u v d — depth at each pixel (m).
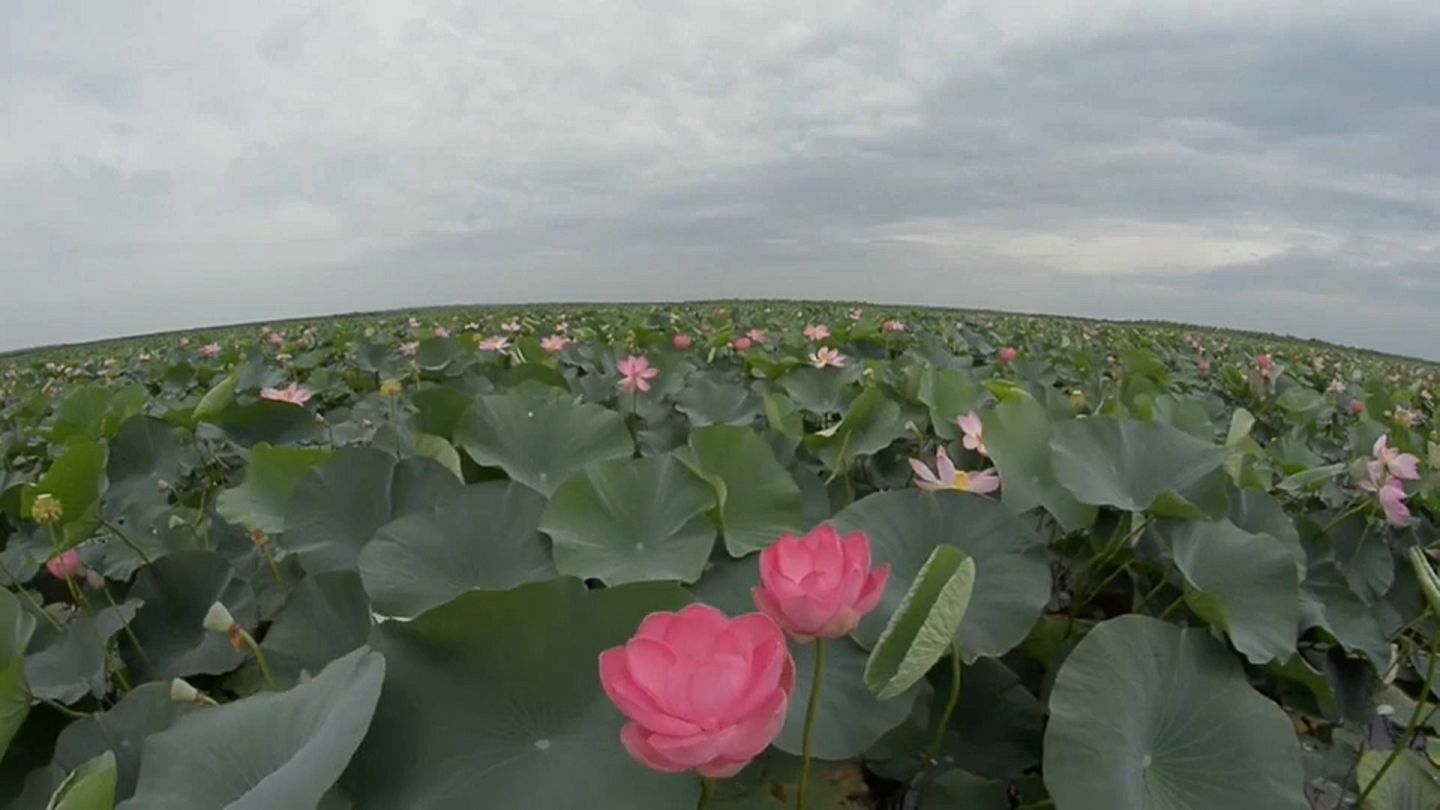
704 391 3.74
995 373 5.42
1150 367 5.56
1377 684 2.01
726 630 0.94
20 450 4.40
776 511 2.15
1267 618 1.62
